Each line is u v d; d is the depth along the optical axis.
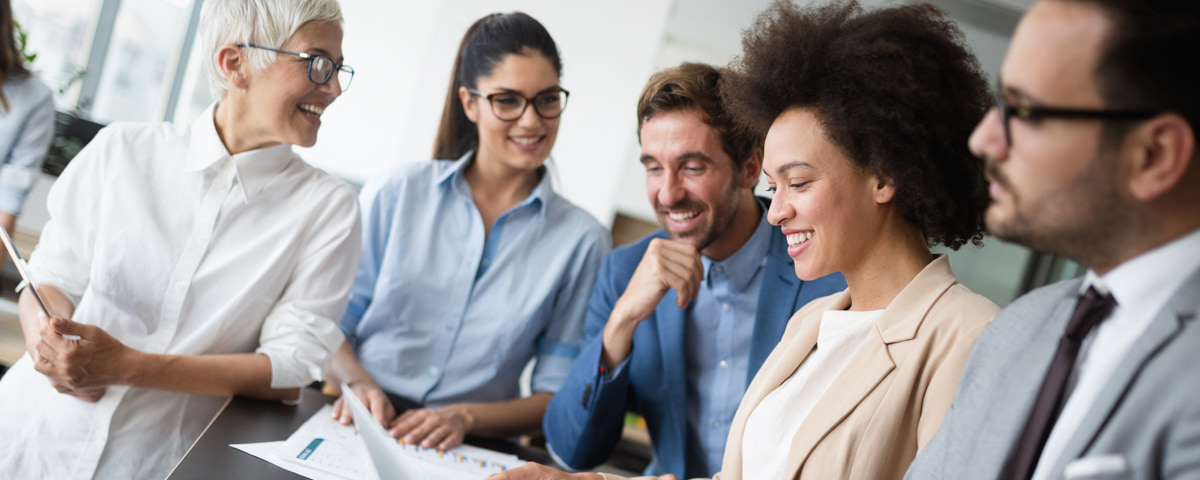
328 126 3.45
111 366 1.29
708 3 3.43
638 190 3.53
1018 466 0.70
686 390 1.59
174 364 1.35
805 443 0.95
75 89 3.44
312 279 1.52
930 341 0.90
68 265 1.45
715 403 1.56
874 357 0.94
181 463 1.12
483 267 1.94
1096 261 0.66
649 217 3.55
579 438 1.62
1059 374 0.70
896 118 0.91
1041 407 0.70
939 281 0.94
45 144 2.47
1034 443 0.70
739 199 1.50
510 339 1.91
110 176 1.43
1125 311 0.66
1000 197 0.68
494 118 1.83
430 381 1.90
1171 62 0.57
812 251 1.00
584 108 3.49
